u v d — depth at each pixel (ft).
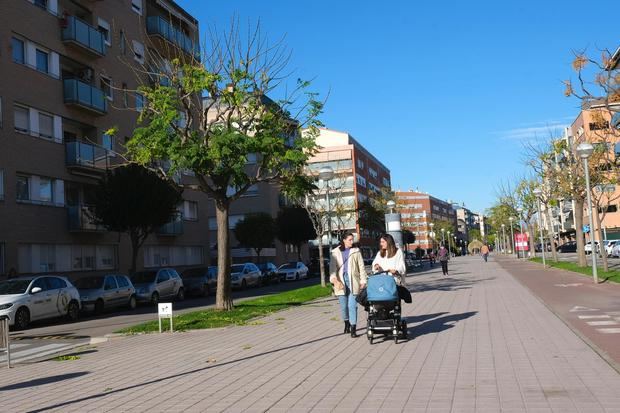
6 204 85.66
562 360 26.27
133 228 97.14
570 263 120.16
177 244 134.62
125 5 119.14
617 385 21.29
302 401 20.99
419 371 25.25
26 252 90.12
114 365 31.45
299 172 59.98
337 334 38.11
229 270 58.70
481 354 28.53
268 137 52.85
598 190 90.53
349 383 23.54
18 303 58.95
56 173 96.94
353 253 37.19
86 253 104.32
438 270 149.69
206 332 44.32
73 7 106.01
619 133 69.00
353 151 307.99
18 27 90.33
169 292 93.45
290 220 186.29
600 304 48.26
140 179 94.89
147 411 20.72
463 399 20.26
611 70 58.23
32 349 43.14
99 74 110.01
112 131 56.34
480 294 63.52
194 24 146.30
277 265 212.64
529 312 45.06
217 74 54.34
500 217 263.49
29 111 92.02
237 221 189.88
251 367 28.14
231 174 52.80
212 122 55.88
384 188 242.37
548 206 142.82
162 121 51.49
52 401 23.21
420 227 436.35
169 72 72.43
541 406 18.95
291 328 42.96
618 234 266.77
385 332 33.47
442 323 40.73
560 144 98.43
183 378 26.40
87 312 73.82
